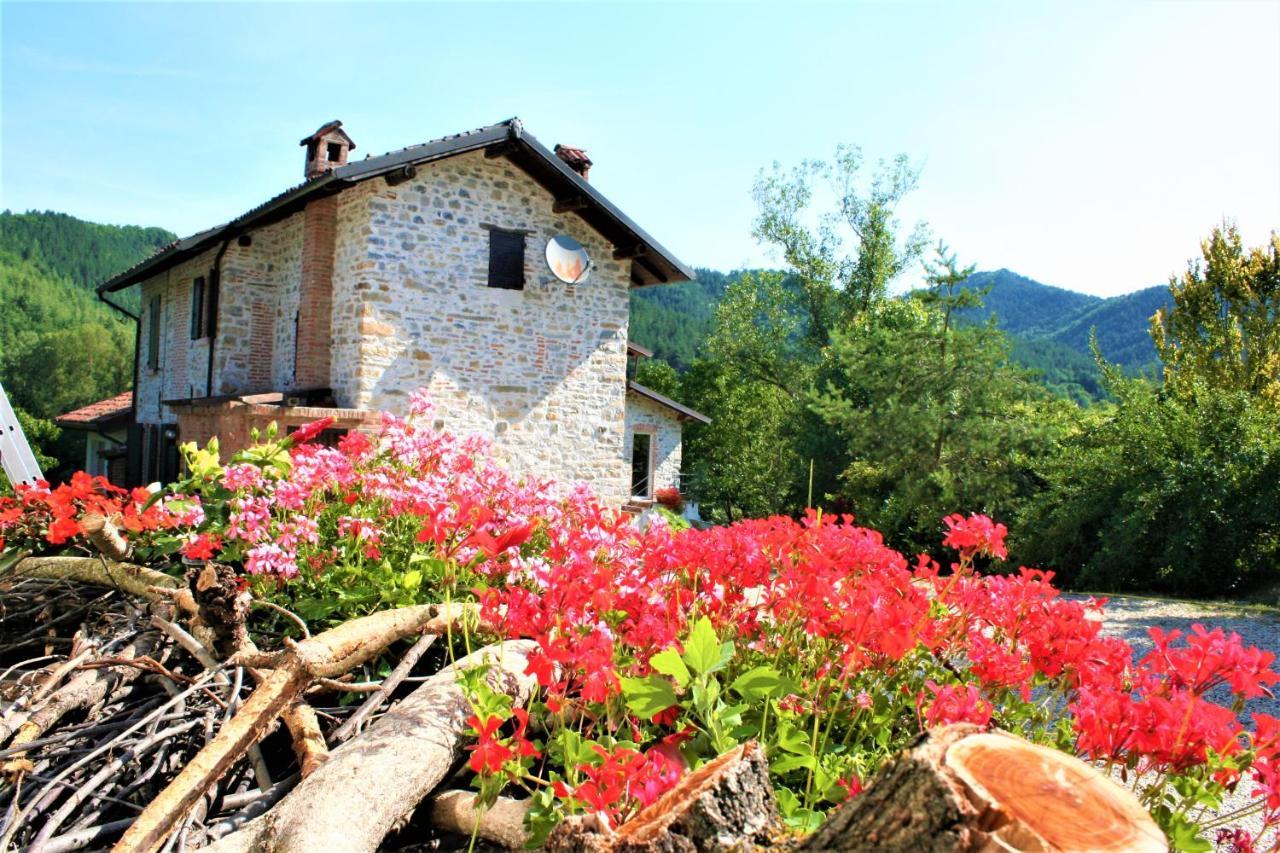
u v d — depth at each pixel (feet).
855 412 55.21
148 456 49.80
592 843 5.97
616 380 41.42
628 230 38.73
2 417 18.04
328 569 13.02
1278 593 39.17
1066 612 9.23
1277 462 40.40
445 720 9.07
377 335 35.09
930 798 4.59
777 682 8.29
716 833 5.77
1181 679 8.08
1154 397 48.26
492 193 37.91
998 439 50.39
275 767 10.16
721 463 79.25
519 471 38.27
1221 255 64.95
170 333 49.73
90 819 8.39
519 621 8.85
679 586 10.46
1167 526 42.06
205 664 10.34
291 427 34.76
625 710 9.25
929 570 10.80
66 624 13.12
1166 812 7.38
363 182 35.22
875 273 88.79
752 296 92.73
